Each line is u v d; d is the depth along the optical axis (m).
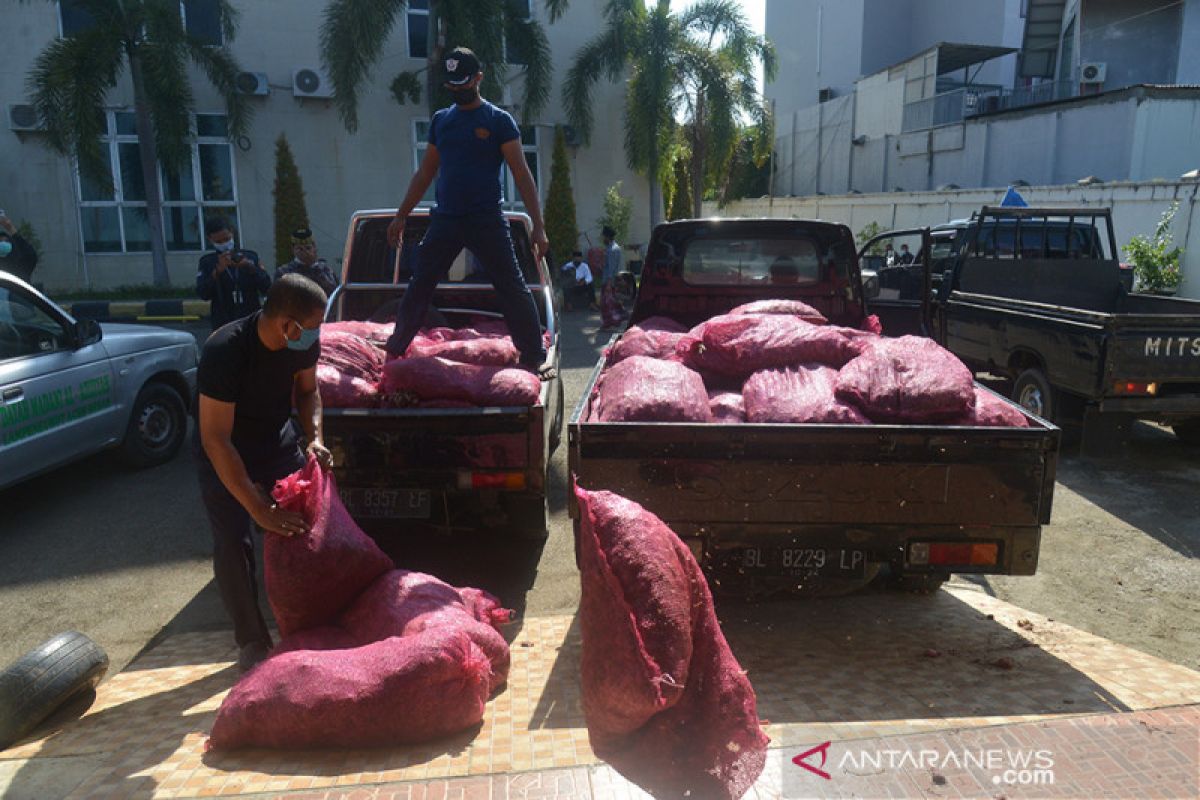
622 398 3.86
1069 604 4.63
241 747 2.83
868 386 3.84
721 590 4.38
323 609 3.41
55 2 18.84
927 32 35.34
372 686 2.77
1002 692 3.24
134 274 20.91
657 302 6.44
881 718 2.98
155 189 19.42
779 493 3.59
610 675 1.99
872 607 4.39
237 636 3.74
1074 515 6.01
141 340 6.94
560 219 22.33
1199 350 6.59
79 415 6.18
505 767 2.60
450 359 5.00
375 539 5.55
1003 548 3.59
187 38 18.50
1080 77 26.11
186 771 2.65
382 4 18.28
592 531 2.11
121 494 6.47
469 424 4.55
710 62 21.70
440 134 5.10
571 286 18.44
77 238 20.41
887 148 28.30
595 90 23.89
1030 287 9.25
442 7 18.62
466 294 6.91
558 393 6.99
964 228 10.50
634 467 3.62
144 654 4.01
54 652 3.28
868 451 3.54
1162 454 7.55
